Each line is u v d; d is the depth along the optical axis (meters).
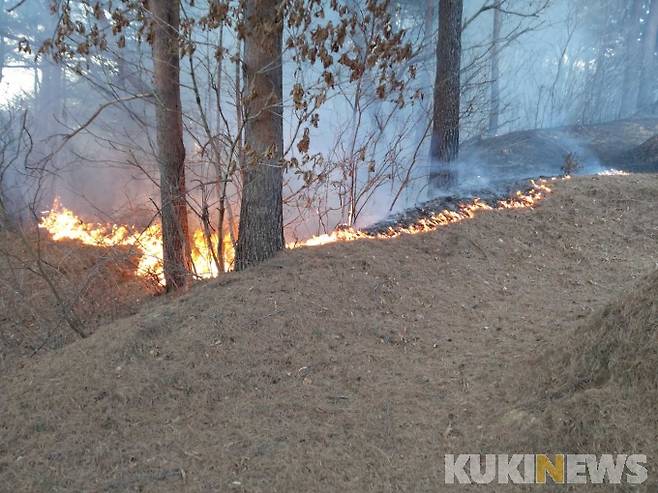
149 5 7.02
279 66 6.25
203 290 5.69
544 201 7.58
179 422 3.96
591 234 6.93
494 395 3.91
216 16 5.85
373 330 5.03
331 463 3.45
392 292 5.64
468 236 6.75
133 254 8.17
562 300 5.54
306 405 4.08
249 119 6.10
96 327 6.41
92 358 4.68
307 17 5.77
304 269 5.87
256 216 6.34
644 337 3.34
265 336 4.85
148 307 6.89
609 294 5.59
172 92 7.58
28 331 6.48
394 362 4.61
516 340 4.73
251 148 5.84
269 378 4.43
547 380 3.75
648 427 2.99
